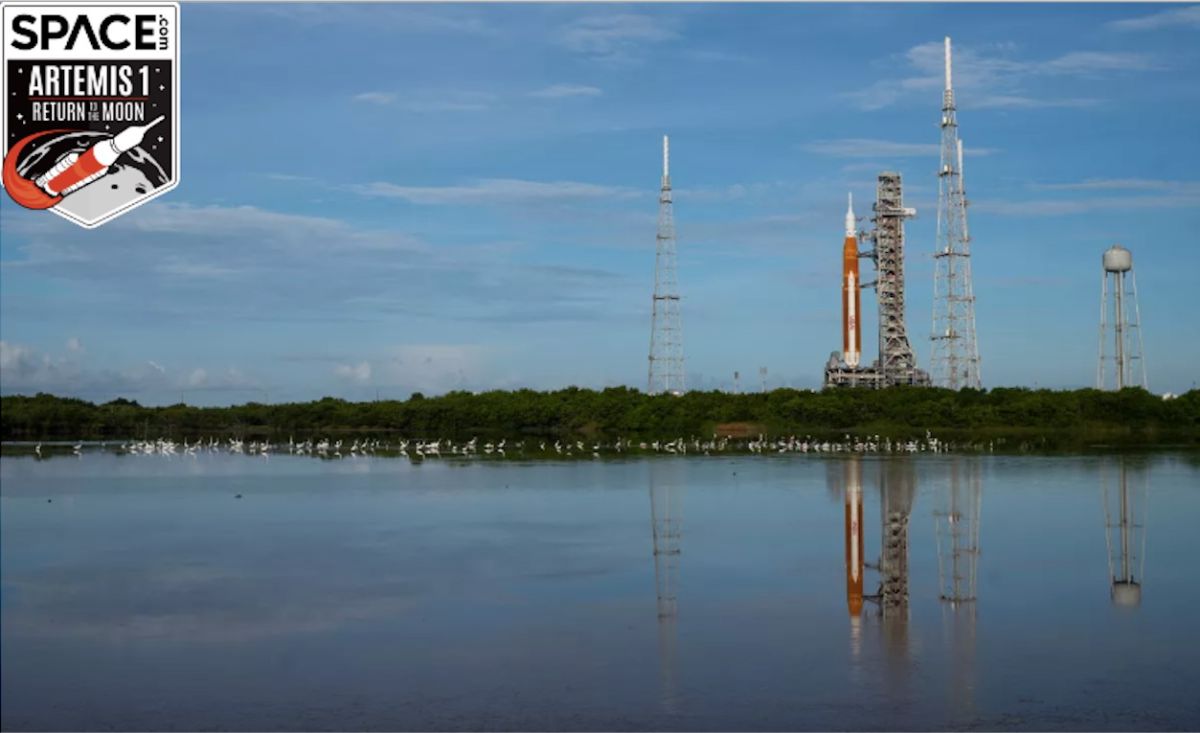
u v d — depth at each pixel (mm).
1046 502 100812
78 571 65688
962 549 74250
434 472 136375
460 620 53000
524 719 38844
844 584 61719
